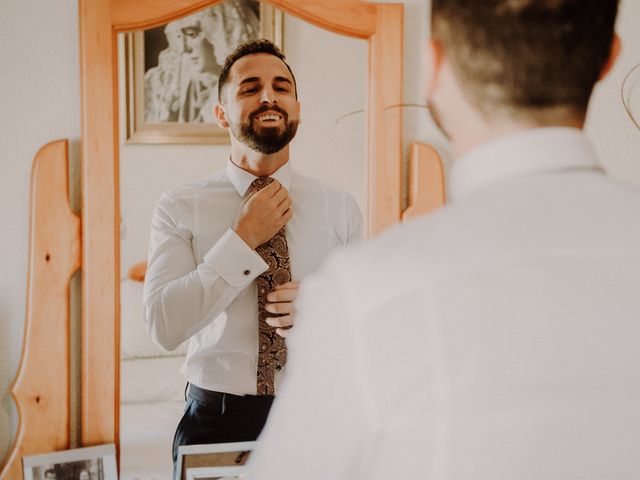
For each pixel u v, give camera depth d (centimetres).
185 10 121
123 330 124
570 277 46
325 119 128
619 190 50
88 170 120
